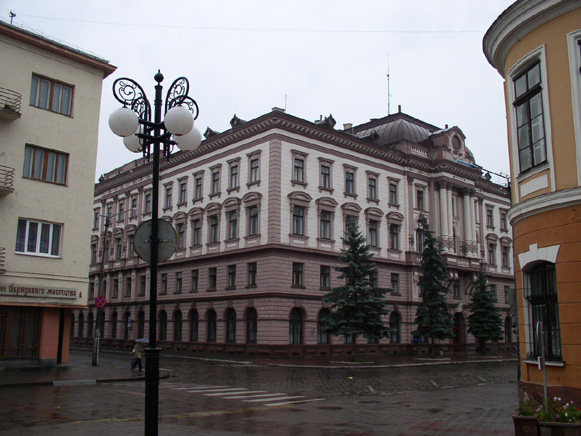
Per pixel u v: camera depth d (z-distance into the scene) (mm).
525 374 12641
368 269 36000
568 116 11664
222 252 42500
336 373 27109
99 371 24516
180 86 10102
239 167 42781
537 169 12344
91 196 27016
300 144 41469
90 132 27281
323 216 42094
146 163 53562
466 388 20828
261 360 34906
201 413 13641
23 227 24625
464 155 53969
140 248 8602
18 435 10453
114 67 28344
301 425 11922
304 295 39594
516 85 13461
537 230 12172
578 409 10250
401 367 32344
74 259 26047
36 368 24266
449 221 50125
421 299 47312
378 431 11211
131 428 11242
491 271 58000
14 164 24391
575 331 11047
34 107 25359
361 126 57656
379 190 46406
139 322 51688
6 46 24641
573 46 11742
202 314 43844
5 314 23719
